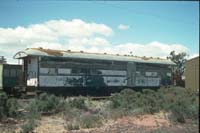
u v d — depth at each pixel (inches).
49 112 989.2
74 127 700.7
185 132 642.8
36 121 789.9
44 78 1411.2
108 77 1652.3
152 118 881.5
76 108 1013.8
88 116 825.5
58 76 1459.2
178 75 2139.5
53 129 700.7
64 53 1502.2
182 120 818.8
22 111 927.7
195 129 690.2
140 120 842.2
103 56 1648.6
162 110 1026.7
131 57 1804.9
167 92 1549.0
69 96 1497.3
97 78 1603.1
